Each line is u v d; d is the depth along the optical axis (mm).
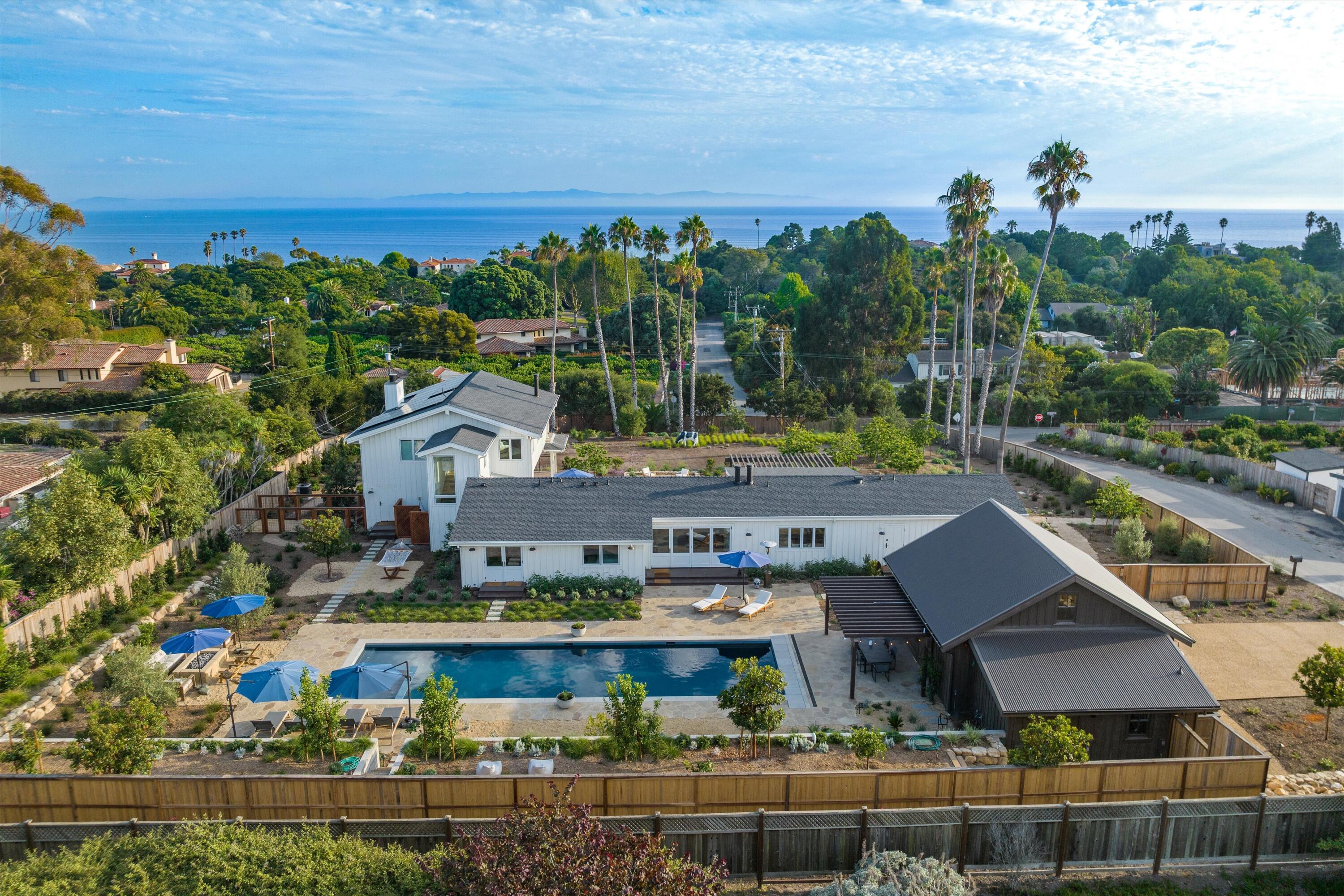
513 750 21922
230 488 41938
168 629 29500
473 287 128875
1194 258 149125
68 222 77062
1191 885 16391
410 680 26641
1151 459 56656
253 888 13461
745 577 34594
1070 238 195750
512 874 12523
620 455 59312
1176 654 22359
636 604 32500
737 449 61406
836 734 22406
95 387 78188
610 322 113312
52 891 13219
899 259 84125
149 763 20188
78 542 27578
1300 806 16844
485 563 33781
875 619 25531
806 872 16734
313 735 21156
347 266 173250
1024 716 21047
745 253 182125
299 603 32469
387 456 40375
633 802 17672
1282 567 34875
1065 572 22828
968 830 16625
